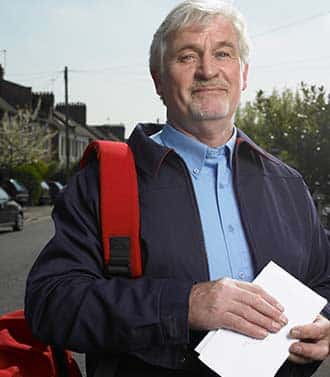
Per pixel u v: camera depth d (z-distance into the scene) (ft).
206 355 6.24
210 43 7.27
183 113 7.34
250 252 7.20
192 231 6.95
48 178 145.07
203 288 6.37
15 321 7.68
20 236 62.49
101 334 6.34
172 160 7.10
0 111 146.20
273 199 7.52
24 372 7.29
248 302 6.30
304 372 7.07
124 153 7.08
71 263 6.75
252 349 6.29
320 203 50.60
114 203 6.78
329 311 7.12
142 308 6.26
